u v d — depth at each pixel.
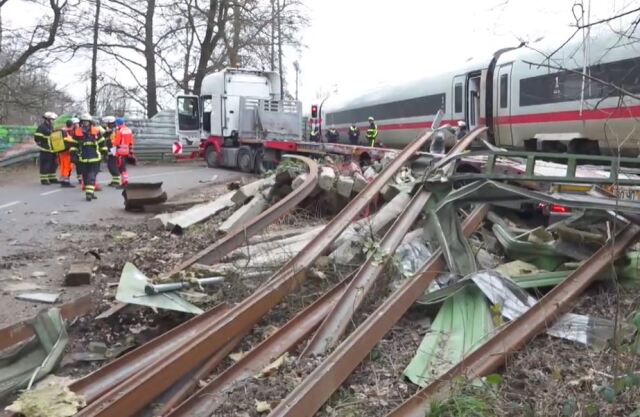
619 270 5.58
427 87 21.80
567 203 5.70
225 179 18.95
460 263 5.88
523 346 4.36
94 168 13.09
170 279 5.56
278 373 4.04
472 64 19.09
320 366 3.82
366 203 7.39
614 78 12.26
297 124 22.72
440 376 3.79
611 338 4.39
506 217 8.30
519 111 16.59
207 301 5.41
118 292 5.04
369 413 3.66
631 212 5.49
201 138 25.36
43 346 4.35
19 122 33.31
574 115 14.23
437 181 6.70
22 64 26.03
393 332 4.82
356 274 5.41
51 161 16.50
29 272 6.86
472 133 10.66
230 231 8.38
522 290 5.15
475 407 3.42
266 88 24.64
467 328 4.66
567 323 4.67
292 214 9.16
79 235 9.02
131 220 10.43
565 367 4.12
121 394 3.53
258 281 5.94
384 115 25.45
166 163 28.50
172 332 4.48
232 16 32.19
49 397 3.55
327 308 5.02
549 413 3.53
